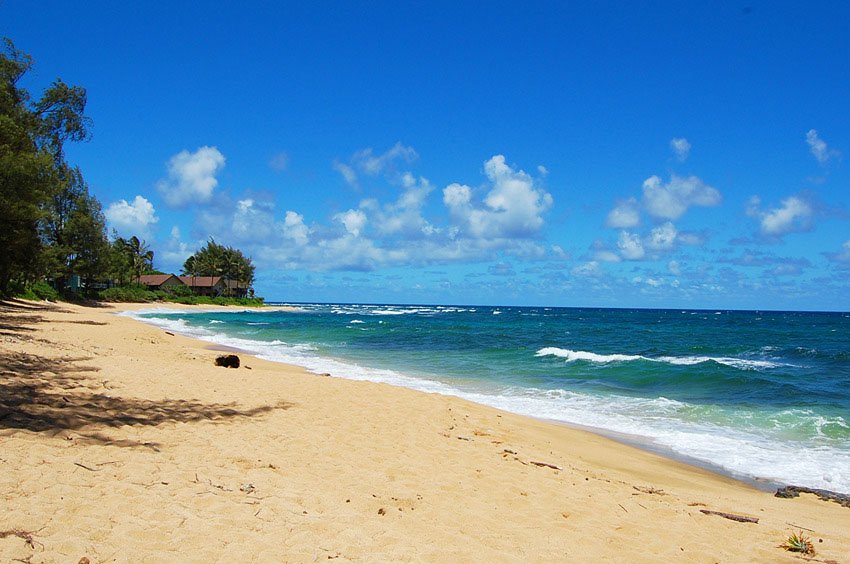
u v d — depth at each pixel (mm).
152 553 3781
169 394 10141
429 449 8016
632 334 47656
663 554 4805
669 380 19250
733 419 12984
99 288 72938
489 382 18547
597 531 5219
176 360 16594
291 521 4613
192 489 5145
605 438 10977
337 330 42750
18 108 24312
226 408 9500
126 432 7066
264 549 4020
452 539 4656
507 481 6711
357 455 7277
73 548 3730
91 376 11008
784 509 6910
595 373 20938
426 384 17625
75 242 55031
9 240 22969
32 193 20984
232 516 4582
